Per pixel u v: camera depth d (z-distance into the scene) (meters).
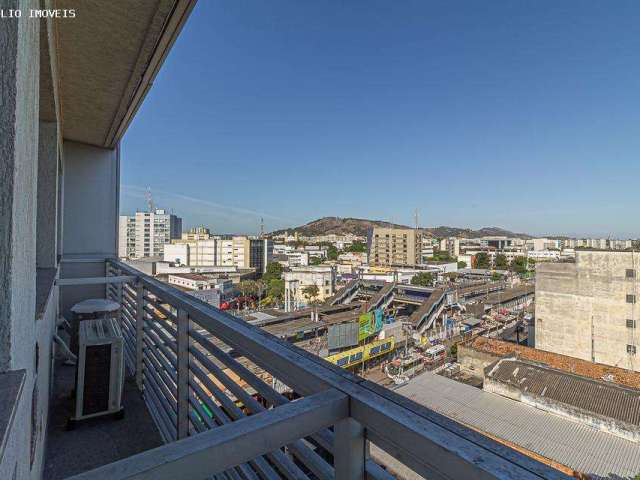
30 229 0.87
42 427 1.58
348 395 0.67
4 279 0.64
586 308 18.64
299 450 0.79
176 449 0.52
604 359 17.98
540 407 11.35
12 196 0.63
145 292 2.63
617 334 17.61
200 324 1.37
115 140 4.44
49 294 1.84
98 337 2.25
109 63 2.63
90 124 3.86
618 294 17.64
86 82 2.91
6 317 0.64
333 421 0.65
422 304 30.84
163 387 2.08
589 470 8.50
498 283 47.91
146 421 2.22
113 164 4.89
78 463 1.83
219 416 1.28
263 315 25.12
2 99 0.62
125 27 2.21
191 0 1.97
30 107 0.83
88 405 2.17
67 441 2.01
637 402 10.64
